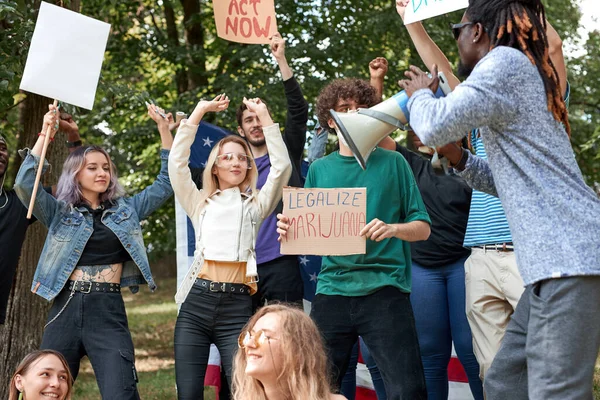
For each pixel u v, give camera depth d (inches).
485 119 113.2
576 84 541.3
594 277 110.9
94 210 190.9
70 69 183.5
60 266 185.2
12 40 266.8
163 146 204.5
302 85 430.0
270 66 453.1
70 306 184.5
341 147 176.9
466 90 113.3
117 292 189.0
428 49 179.3
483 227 182.4
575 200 112.4
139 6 478.3
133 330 573.6
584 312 111.0
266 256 201.8
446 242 200.7
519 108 114.1
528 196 114.0
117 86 288.8
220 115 426.9
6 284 202.4
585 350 111.5
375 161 174.6
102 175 191.3
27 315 284.2
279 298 200.2
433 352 202.4
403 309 166.6
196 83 476.4
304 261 223.1
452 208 200.5
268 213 184.4
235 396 117.3
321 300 171.2
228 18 210.8
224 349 178.2
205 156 229.6
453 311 201.0
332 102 175.0
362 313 166.7
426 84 126.3
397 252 170.9
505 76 113.3
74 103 183.3
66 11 184.2
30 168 186.2
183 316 179.9
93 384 383.9
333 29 468.8
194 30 489.1
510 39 117.6
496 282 179.9
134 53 468.8
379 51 464.1
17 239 203.2
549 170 113.7
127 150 498.0
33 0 292.0
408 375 161.6
